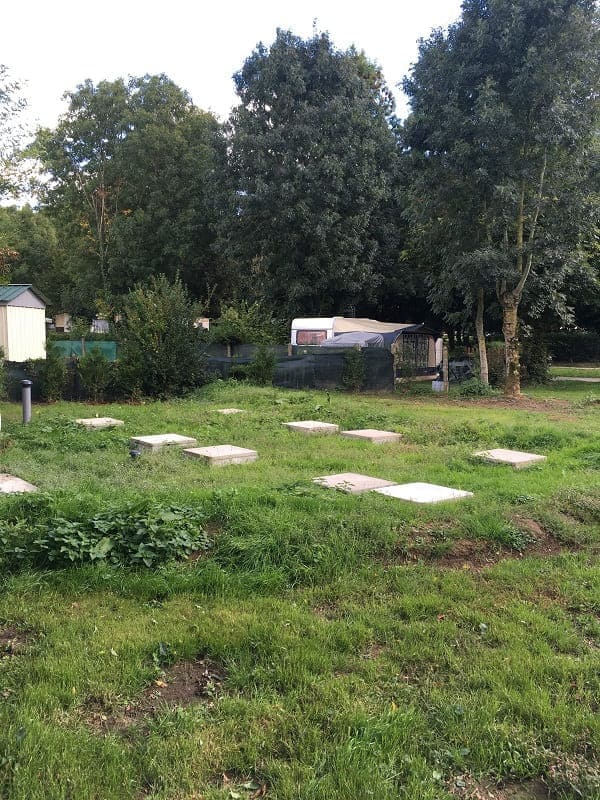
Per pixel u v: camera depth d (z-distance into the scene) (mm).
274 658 3287
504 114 16156
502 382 23500
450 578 4469
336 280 28750
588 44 15867
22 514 4820
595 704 3025
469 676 3209
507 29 16031
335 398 16344
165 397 16953
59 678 3023
